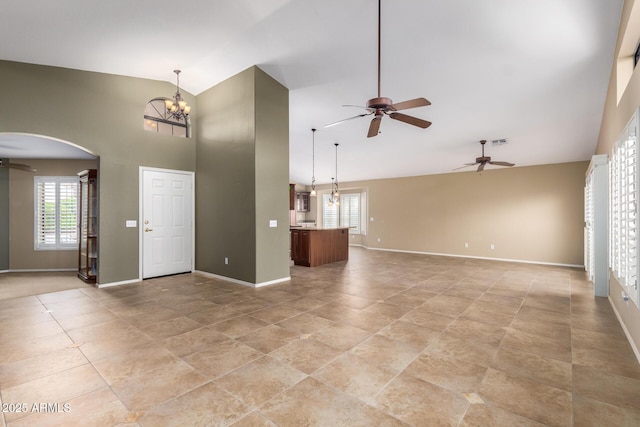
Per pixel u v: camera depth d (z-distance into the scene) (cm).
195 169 600
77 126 464
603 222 448
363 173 1000
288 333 304
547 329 319
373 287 495
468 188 869
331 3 348
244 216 504
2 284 534
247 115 498
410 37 393
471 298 434
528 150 687
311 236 698
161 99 561
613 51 369
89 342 280
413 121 381
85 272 557
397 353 262
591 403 195
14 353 258
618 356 260
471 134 631
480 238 848
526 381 220
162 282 519
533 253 773
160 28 379
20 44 381
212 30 392
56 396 199
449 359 252
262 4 347
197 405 190
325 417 179
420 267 693
